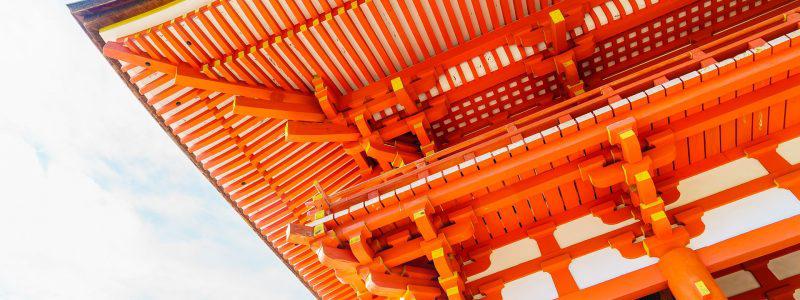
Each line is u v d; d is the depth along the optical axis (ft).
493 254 27.53
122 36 26.45
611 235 25.50
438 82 29.91
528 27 28.58
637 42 29.55
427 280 26.84
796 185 23.38
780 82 23.03
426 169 25.41
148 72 27.81
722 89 22.35
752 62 22.21
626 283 23.63
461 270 26.84
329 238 24.58
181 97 29.32
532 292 25.32
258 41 27.96
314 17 27.35
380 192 25.66
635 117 22.66
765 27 27.20
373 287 24.36
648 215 23.86
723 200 24.21
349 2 27.14
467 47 29.58
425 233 24.66
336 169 32.30
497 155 23.53
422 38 29.48
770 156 24.57
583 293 24.13
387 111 30.68
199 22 26.68
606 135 22.89
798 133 24.53
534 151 23.49
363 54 29.55
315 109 30.01
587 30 28.40
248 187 33.12
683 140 24.73
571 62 28.43
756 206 23.45
